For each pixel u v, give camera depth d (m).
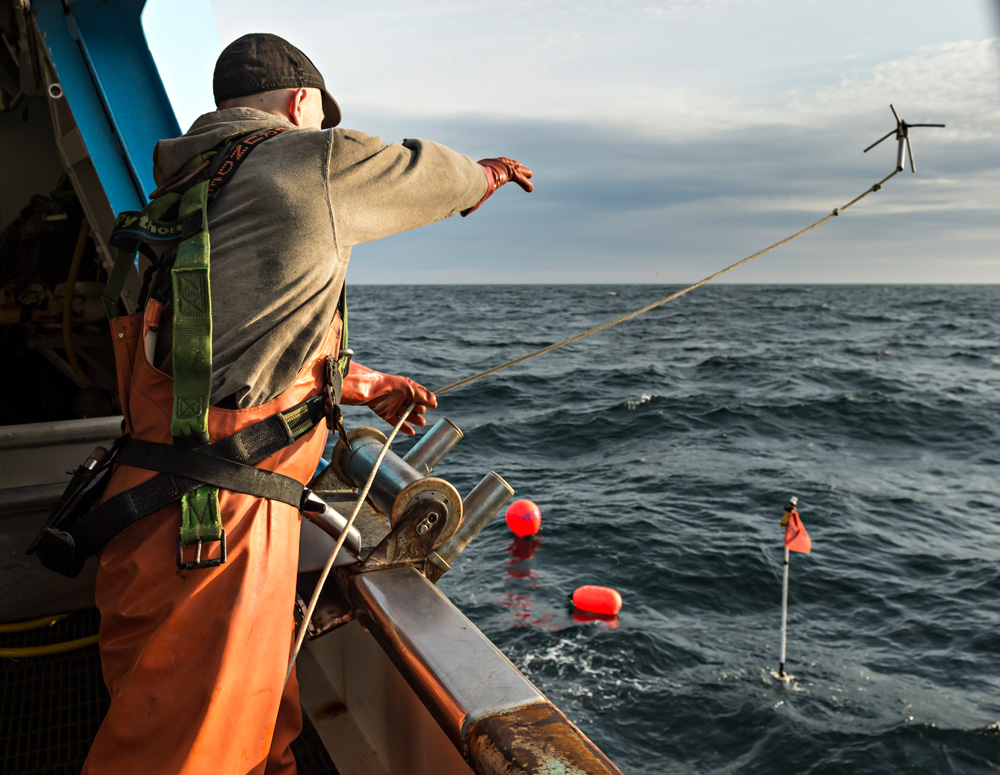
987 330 86.94
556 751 0.95
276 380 1.11
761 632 13.81
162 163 1.24
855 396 37.47
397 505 1.45
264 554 1.10
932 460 27.42
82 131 2.18
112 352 3.22
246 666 1.06
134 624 1.09
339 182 1.15
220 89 1.32
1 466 2.10
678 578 16.03
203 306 1.04
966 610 14.64
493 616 14.11
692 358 56.03
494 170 1.47
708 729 10.88
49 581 2.21
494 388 40.41
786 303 158.25
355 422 25.41
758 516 20.27
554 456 27.50
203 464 1.07
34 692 1.94
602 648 12.85
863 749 10.38
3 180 3.37
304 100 1.34
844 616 14.58
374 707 1.61
